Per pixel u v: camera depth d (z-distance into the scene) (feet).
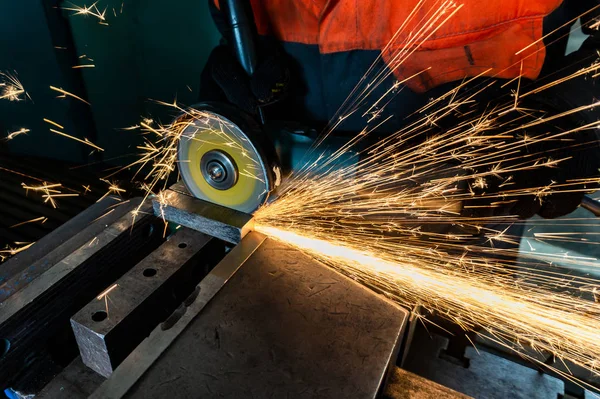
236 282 3.92
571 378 5.03
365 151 5.65
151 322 3.99
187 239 4.71
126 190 12.39
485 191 5.74
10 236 10.81
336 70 5.94
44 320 4.05
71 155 13.23
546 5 4.85
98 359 3.67
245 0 4.96
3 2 10.94
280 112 6.76
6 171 12.91
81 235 4.85
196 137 4.83
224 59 5.24
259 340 3.41
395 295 4.53
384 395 3.45
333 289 3.88
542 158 5.52
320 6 5.57
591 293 7.67
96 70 11.57
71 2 10.59
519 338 5.39
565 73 5.29
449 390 3.46
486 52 5.11
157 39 10.36
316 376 3.17
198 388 3.07
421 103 5.89
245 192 4.81
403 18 5.31
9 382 3.95
